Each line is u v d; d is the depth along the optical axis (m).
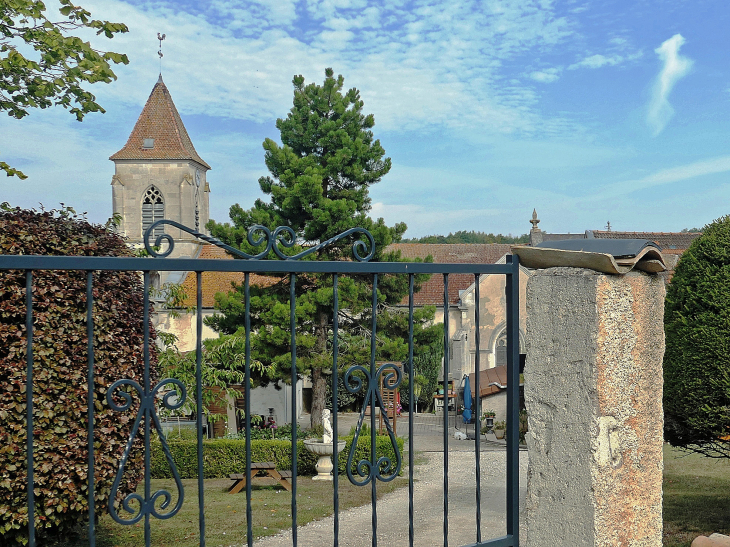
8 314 5.71
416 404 31.94
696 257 7.33
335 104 18.92
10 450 5.61
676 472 13.20
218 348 15.27
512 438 3.05
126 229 35.72
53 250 6.20
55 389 5.87
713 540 4.91
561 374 2.86
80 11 8.98
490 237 77.31
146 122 36.97
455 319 31.67
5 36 8.91
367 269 2.59
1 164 9.07
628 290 2.82
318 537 9.27
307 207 17.22
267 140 18.16
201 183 38.94
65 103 9.68
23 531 6.05
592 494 2.71
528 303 3.02
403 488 13.59
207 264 2.23
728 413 6.79
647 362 2.92
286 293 18.20
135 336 6.75
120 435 6.44
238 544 8.73
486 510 11.18
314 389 18.53
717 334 6.90
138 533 9.05
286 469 15.58
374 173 18.84
